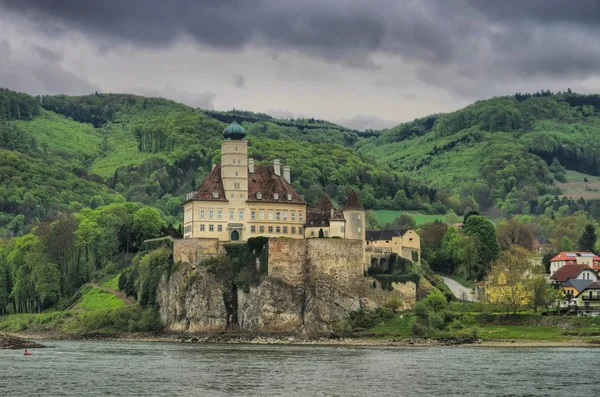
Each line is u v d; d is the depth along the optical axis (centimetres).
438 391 17425
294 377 19112
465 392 17325
